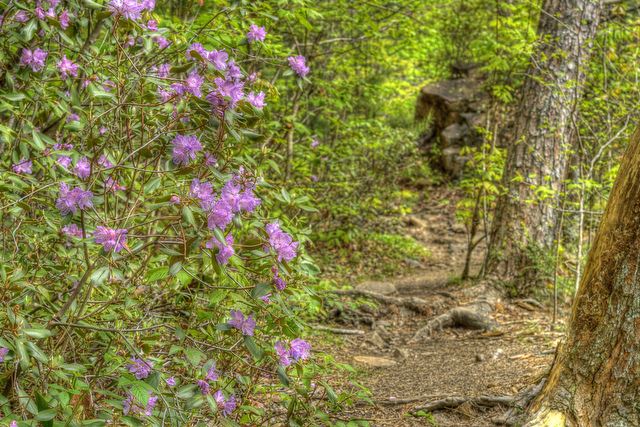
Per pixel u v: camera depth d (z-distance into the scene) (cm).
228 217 205
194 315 275
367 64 969
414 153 1178
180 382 268
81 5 278
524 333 573
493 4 1300
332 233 987
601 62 713
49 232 267
